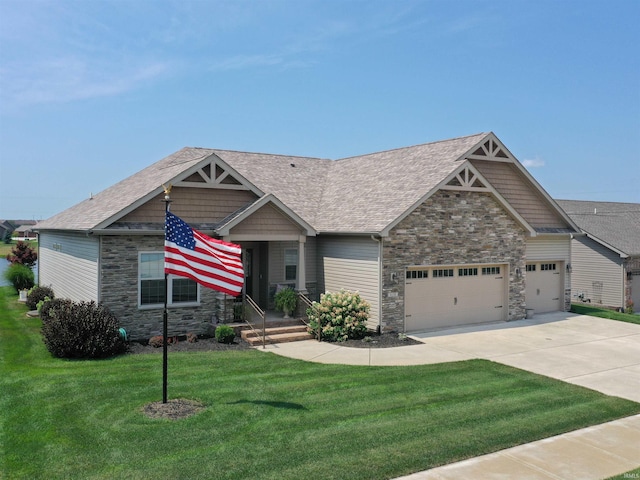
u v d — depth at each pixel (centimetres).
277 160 2719
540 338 1948
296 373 1409
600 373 1493
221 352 1630
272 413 1095
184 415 1072
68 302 1875
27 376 1325
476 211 2147
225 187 1906
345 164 2794
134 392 1208
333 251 2139
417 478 849
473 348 1770
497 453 952
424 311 2050
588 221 3500
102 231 1670
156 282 1786
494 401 1218
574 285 3425
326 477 833
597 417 1139
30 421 1033
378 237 1891
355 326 1853
